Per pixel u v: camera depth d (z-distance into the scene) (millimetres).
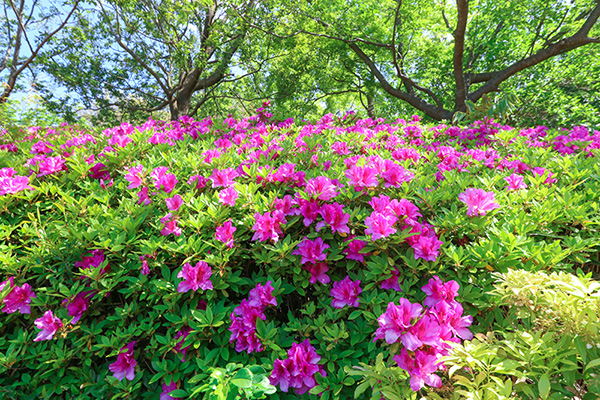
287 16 12891
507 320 1765
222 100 20516
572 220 2287
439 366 1591
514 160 3219
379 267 1942
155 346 1891
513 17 12188
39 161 2809
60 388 1950
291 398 1784
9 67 14266
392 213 2000
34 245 2268
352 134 3762
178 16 12070
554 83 13211
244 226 2199
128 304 2199
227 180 2418
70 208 2359
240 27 12875
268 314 2172
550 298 1544
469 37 14250
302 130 4348
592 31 12852
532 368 1470
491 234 2137
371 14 14602
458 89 11148
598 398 1349
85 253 2203
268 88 17531
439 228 2127
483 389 1479
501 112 7223
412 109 17328
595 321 1395
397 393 1535
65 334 1935
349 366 1693
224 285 1980
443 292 1774
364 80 17219
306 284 2051
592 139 4137
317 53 16422
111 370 1892
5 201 2500
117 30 13609
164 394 1866
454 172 2879
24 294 2092
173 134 4207
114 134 3389
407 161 2826
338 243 2135
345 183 2447
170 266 2191
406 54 16203
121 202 2402
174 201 2197
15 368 1994
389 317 1651
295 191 2422
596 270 2447
